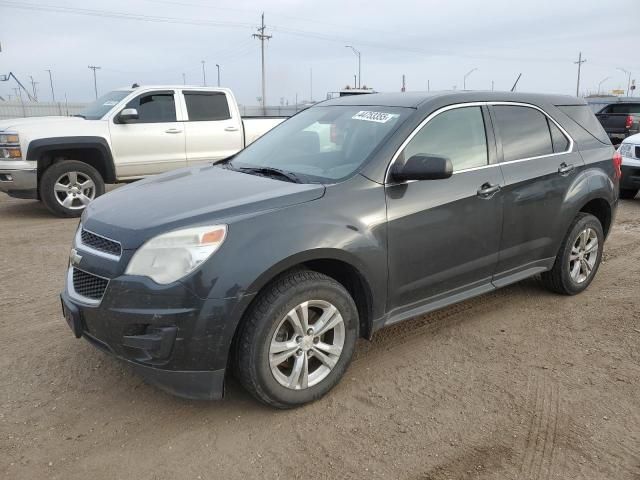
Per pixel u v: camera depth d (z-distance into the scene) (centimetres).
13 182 829
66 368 369
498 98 431
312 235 308
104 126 886
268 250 293
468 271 399
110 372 364
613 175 509
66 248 673
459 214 379
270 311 297
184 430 305
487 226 400
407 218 351
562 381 357
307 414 320
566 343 411
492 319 453
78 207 876
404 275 358
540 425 310
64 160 876
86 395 338
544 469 275
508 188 411
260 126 1066
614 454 286
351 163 358
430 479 267
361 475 270
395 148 358
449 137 390
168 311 279
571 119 488
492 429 306
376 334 425
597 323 446
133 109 891
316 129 418
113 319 288
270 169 385
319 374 329
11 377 358
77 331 309
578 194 467
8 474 269
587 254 502
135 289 282
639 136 981
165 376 290
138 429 306
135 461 280
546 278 494
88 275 309
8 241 706
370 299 343
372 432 303
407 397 338
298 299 307
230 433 303
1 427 305
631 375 364
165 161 948
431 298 385
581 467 276
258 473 272
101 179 891
